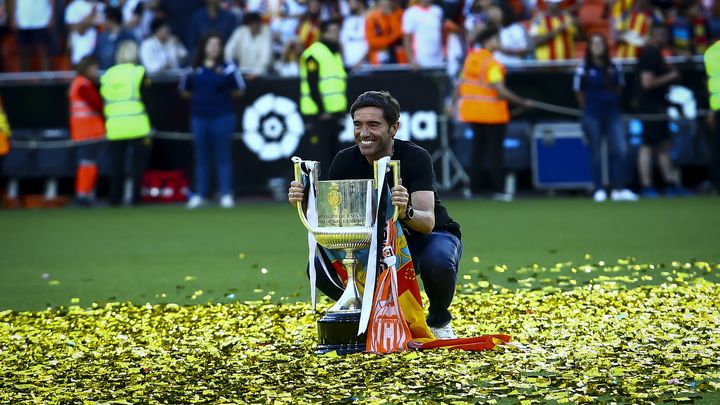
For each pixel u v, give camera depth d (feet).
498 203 107.24
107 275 60.80
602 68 108.47
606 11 125.49
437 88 113.91
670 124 113.70
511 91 115.65
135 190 114.93
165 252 71.87
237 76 109.29
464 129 114.52
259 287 53.98
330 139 110.63
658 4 124.36
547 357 34.40
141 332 41.45
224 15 119.96
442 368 33.24
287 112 115.14
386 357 35.19
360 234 36.78
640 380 31.09
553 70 115.03
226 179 110.52
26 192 119.34
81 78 112.47
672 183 115.03
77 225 93.15
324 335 37.04
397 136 114.62
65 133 117.19
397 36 118.93
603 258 62.59
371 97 37.76
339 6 122.62
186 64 121.70
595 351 35.14
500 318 41.98
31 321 44.68
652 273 55.67
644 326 39.27
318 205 37.22
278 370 34.09
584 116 109.60
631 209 97.45
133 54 117.70
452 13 116.78
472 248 69.56
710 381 30.94
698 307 42.96
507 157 115.44
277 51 122.01
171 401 30.40
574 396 29.55
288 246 73.56
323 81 108.47
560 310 43.04
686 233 75.92
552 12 117.80
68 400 30.94
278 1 122.11
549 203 106.73
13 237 83.82
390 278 36.47
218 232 84.58
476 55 108.88
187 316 44.65
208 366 34.94
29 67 126.93
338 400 29.99
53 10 126.21
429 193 38.01
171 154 118.01
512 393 30.14
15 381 33.47
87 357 37.11
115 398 31.12
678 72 113.70
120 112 111.75
